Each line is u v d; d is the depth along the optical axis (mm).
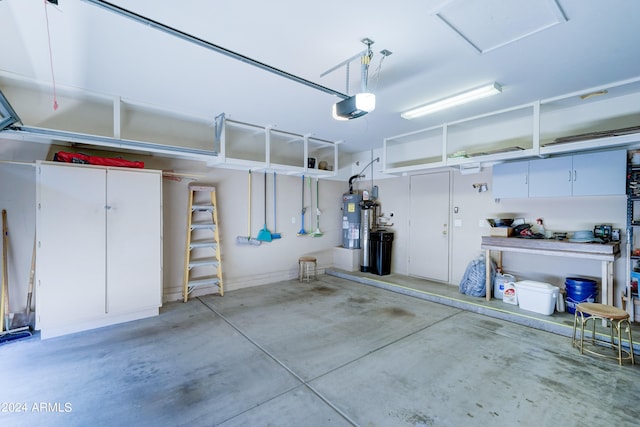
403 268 6176
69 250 3424
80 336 3385
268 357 2906
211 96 3686
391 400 2238
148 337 3363
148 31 2322
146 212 3924
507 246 4113
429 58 2732
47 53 2656
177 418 2055
